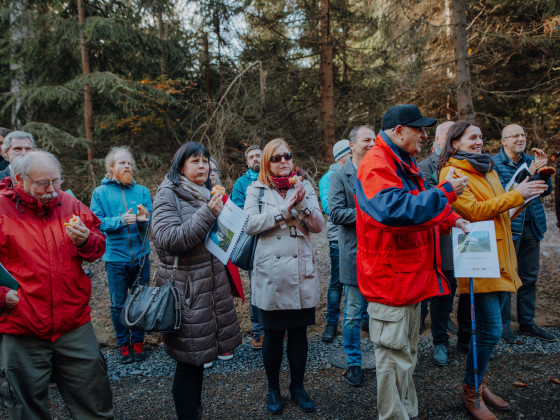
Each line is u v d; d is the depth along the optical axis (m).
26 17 7.31
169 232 2.03
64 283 1.90
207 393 2.77
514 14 8.25
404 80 8.39
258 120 8.57
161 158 8.51
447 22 9.09
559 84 8.02
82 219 2.06
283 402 2.61
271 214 2.34
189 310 2.08
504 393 2.65
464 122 2.54
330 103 8.80
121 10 8.30
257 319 3.47
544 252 5.20
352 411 2.49
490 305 2.35
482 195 2.38
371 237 2.00
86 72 7.69
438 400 2.59
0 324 1.80
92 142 7.61
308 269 2.45
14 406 1.82
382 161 1.93
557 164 3.29
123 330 3.27
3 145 2.92
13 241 1.81
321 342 3.58
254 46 9.24
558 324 3.73
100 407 2.03
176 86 8.65
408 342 2.02
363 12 9.68
